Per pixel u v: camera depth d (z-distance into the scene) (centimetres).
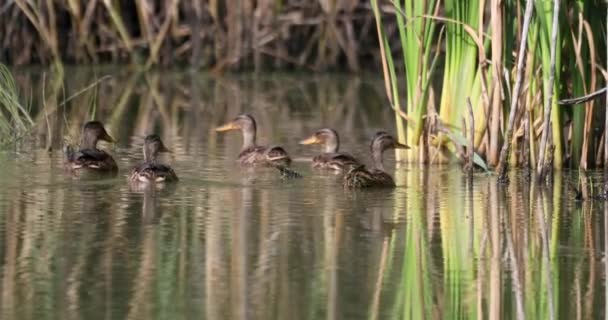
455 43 1914
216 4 3500
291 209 1537
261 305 1116
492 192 1673
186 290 1158
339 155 1897
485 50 1870
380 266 1252
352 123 2545
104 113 2634
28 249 1305
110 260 1261
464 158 1897
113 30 3572
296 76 3488
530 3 1677
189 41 3566
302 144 2186
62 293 1146
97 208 1529
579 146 1859
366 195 1645
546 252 1312
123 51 3575
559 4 1656
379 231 1409
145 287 1167
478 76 1908
